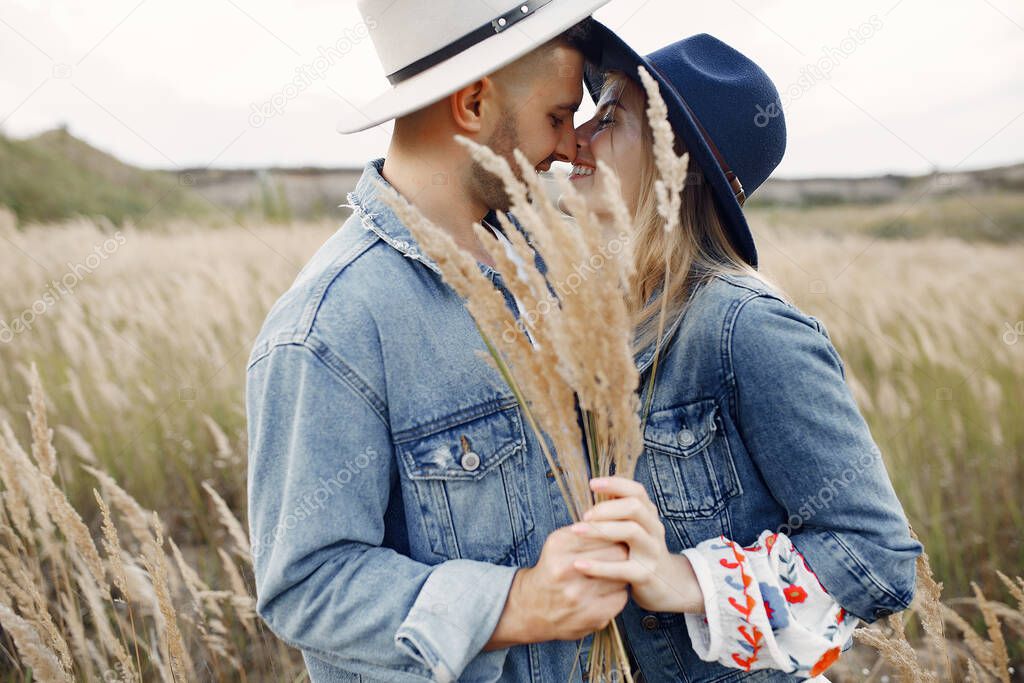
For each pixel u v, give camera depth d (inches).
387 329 44.8
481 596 41.9
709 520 48.0
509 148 51.1
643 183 51.2
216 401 160.2
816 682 50.3
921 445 149.0
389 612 41.6
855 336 182.7
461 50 49.4
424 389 45.4
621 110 52.2
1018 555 124.0
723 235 51.3
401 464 45.2
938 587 73.4
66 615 87.2
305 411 43.0
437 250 37.9
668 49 54.7
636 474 49.5
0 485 95.6
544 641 45.8
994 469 140.3
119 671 84.1
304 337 43.9
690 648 49.8
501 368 42.7
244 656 104.0
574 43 52.7
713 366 46.9
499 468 46.5
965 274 214.2
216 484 138.3
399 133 50.9
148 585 82.3
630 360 36.8
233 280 194.1
